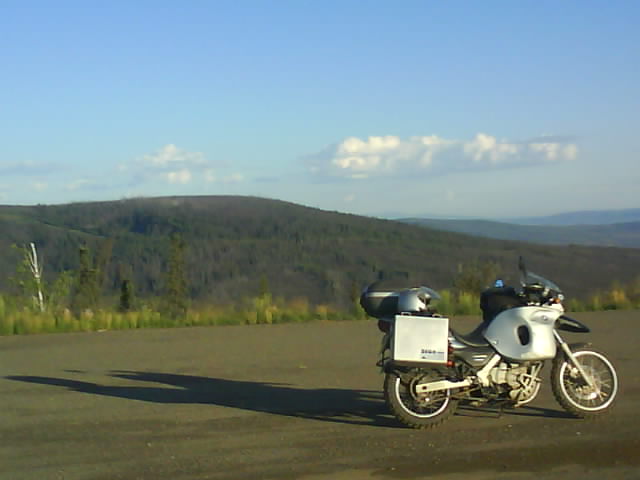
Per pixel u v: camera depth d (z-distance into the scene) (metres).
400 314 7.68
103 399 9.37
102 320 19.12
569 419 7.96
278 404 8.93
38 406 9.00
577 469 6.35
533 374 7.89
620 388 9.44
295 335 16.02
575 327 8.02
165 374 11.20
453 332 7.80
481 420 7.96
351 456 6.77
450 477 6.18
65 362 12.65
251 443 7.24
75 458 6.83
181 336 16.31
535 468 6.39
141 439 7.43
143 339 15.85
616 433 7.40
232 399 9.27
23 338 16.52
